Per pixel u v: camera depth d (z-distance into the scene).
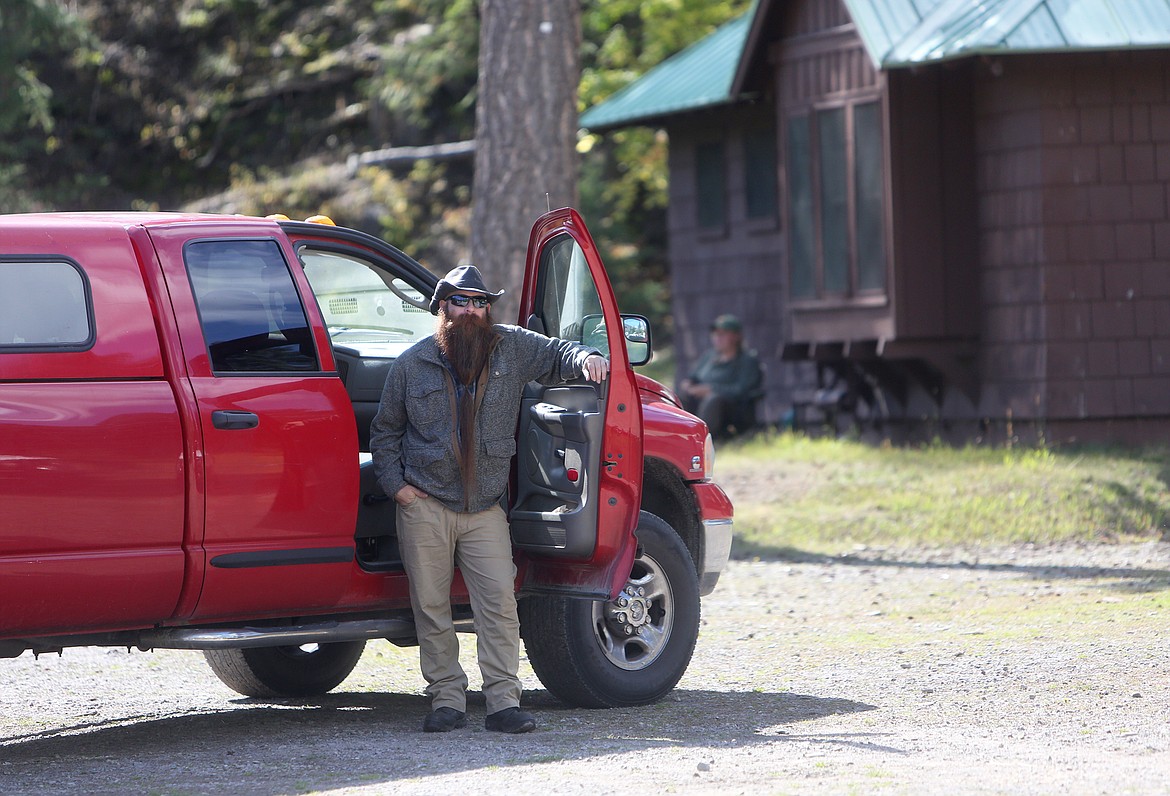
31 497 10.09
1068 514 23.44
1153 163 28.25
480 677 14.62
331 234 12.44
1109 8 27.81
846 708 12.48
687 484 13.69
